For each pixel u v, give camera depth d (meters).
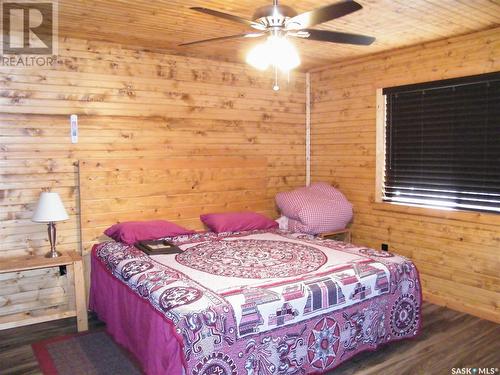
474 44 3.52
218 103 4.45
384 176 4.40
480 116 3.56
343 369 2.73
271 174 4.91
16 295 3.51
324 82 4.94
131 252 3.32
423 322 3.47
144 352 2.50
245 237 3.92
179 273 2.78
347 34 2.43
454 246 3.76
